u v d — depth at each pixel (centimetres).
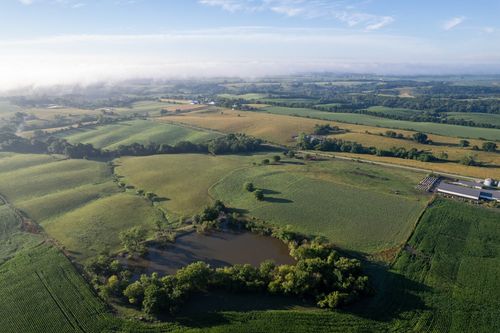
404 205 11062
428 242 8869
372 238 9131
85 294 6962
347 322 6212
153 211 10775
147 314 6425
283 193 12012
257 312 6469
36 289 7088
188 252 8650
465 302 6756
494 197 11519
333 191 12181
